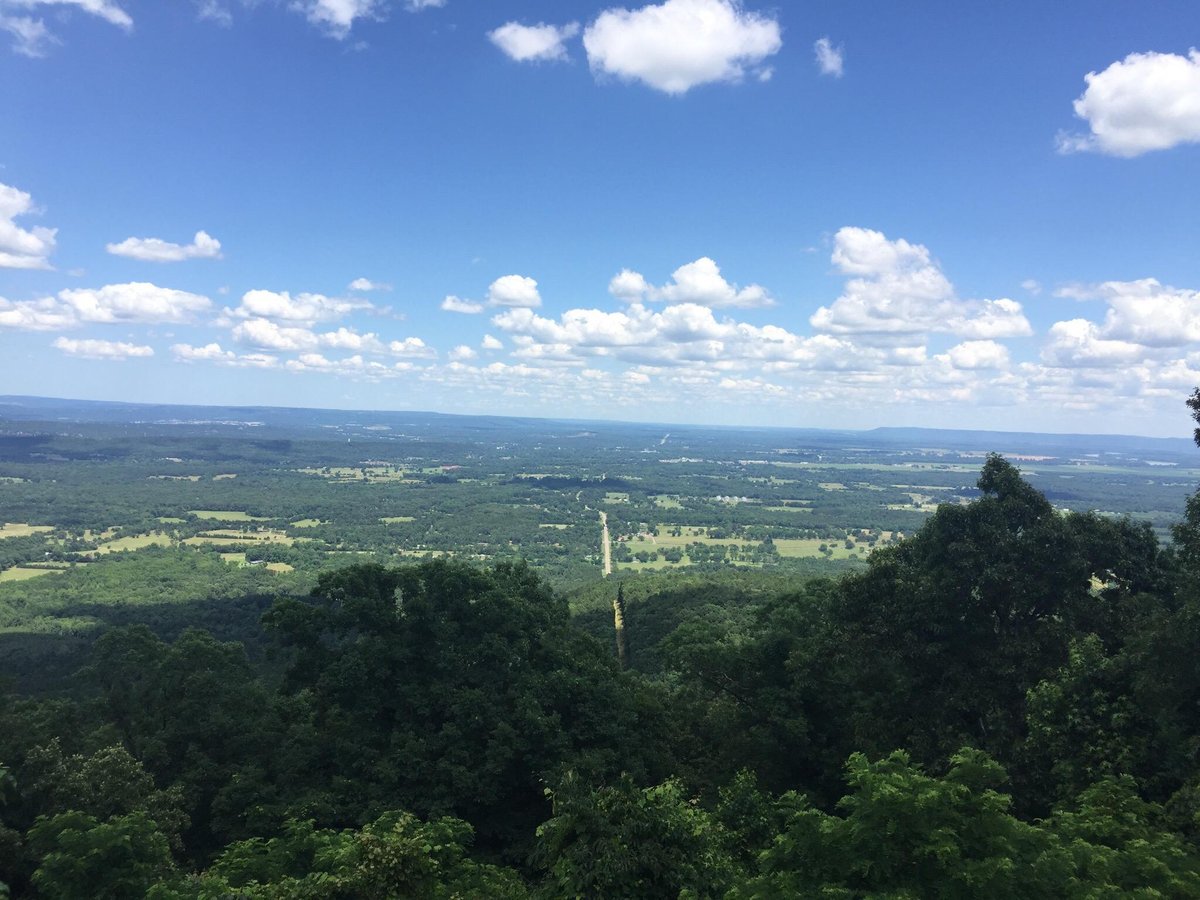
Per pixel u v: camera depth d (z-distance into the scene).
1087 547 22.22
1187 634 16.50
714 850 13.20
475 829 23.69
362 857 13.13
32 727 21.42
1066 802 15.92
